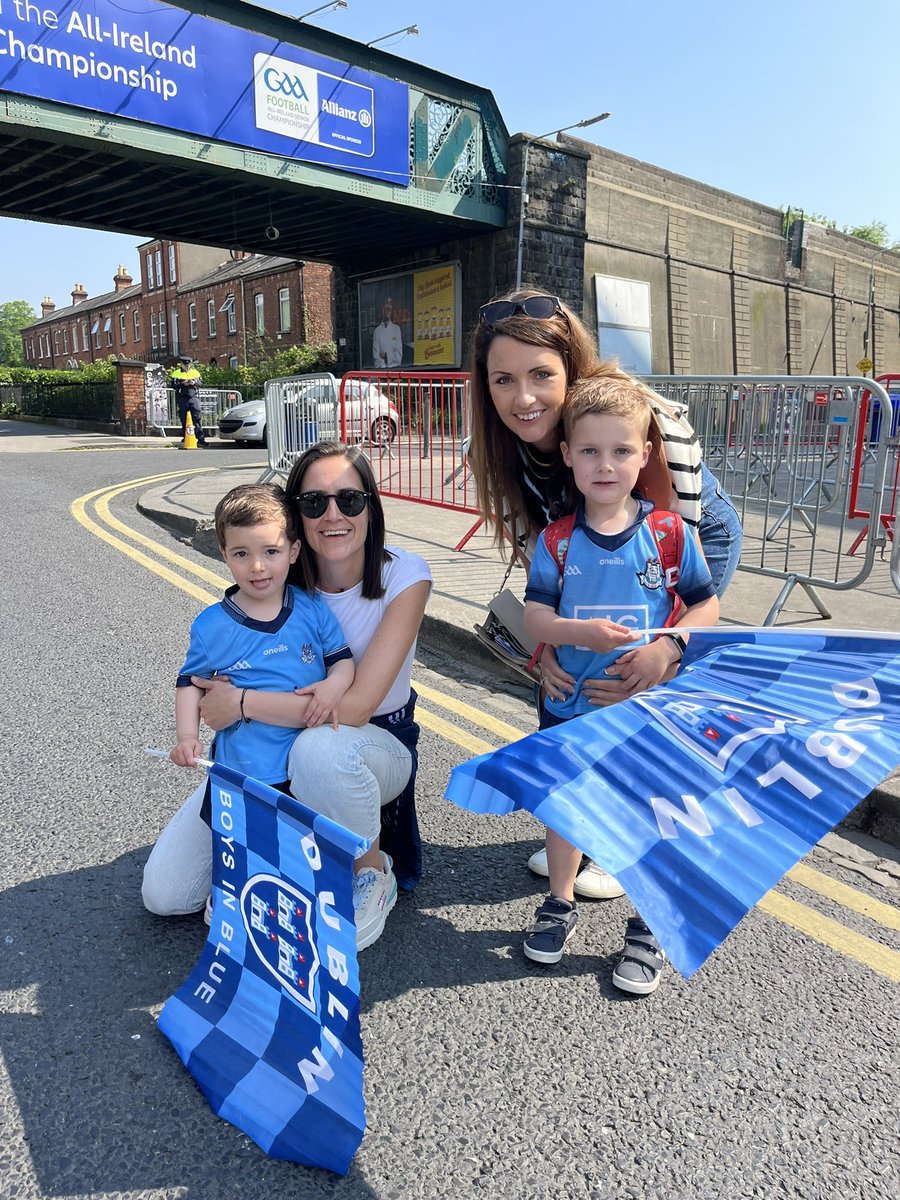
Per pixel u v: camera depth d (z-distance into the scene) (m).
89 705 3.59
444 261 18.42
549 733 1.67
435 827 2.79
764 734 1.55
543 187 16.75
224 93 12.69
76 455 13.45
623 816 1.50
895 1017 1.96
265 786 1.69
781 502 5.72
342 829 1.52
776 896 2.45
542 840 2.73
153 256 41.66
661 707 1.68
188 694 2.10
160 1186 1.50
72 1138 1.59
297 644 2.07
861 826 2.83
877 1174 1.54
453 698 3.87
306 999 1.66
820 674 1.68
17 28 10.73
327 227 17.34
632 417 1.95
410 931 2.24
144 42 11.80
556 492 2.32
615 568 2.05
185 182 14.34
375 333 20.84
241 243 19.33
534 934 2.14
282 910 1.70
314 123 13.72
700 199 20.53
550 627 2.06
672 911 1.41
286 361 26.56
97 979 2.01
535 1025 1.90
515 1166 1.55
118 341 46.84
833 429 5.79
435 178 15.62
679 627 2.01
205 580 5.61
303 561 2.16
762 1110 1.68
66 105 11.32
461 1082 1.74
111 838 2.61
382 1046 1.83
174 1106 1.67
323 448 2.09
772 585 5.54
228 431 17.06
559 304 2.16
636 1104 1.69
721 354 21.84
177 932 2.20
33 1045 1.80
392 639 2.15
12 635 4.45
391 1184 1.51
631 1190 1.50
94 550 6.36
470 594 5.07
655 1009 1.97
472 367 2.32
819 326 25.17
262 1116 1.60
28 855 2.51
